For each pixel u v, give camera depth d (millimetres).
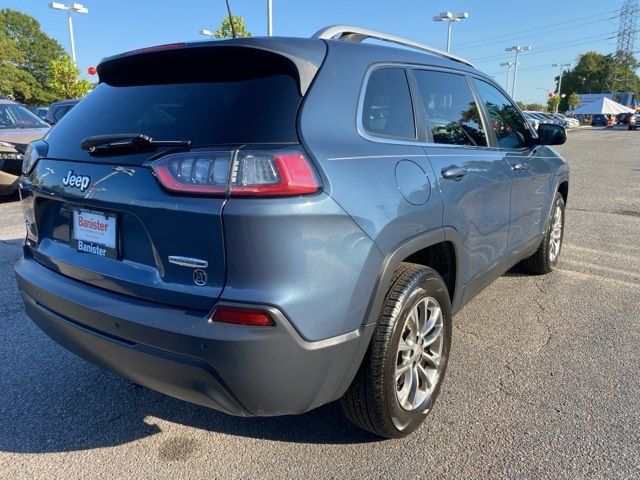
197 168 1935
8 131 9023
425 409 2670
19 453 2539
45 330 2600
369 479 2344
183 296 1985
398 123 2645
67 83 30234
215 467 2441
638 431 2664
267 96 2119
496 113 3814
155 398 3039
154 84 2500
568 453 2498
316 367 2012
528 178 4035
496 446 2557
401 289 2379
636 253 5984
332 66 2309
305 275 1929
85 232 2393
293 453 2533
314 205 1938
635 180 12500
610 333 3838
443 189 2705
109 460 2494
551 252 5180
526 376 3217
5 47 68875
